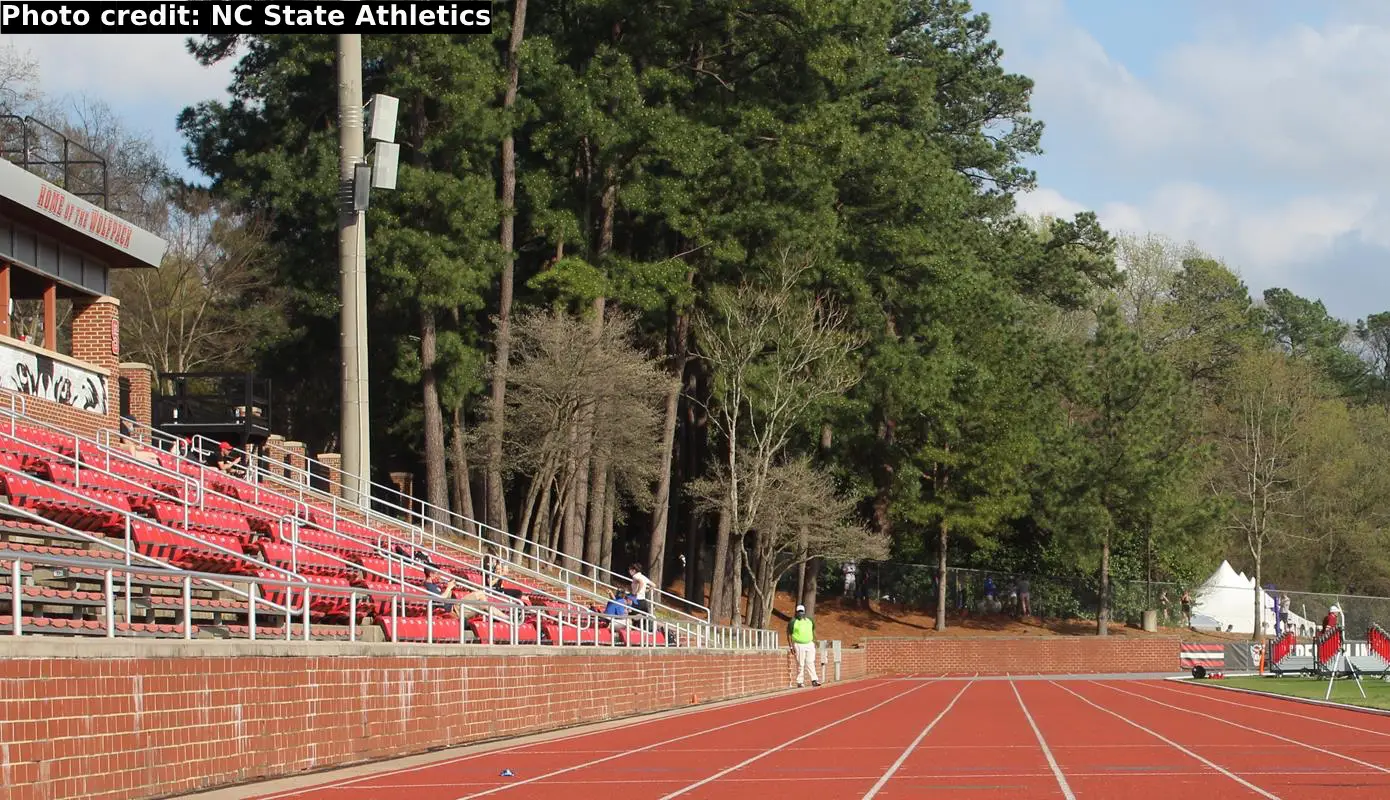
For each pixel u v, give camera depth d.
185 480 24.95
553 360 42.50
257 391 40.03
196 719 14.62
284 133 48.50
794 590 65.94
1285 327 125.62
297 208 46.69
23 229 30.00
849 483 59.69
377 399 51.38
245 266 53.53
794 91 50.25
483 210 42.44
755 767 17.69
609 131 44.31
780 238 47.97
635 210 47.22
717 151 46.97
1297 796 13.94
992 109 69.00
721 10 47.09
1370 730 23.48
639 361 44.94
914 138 54.56
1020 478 65.25
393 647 19.30
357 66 36.28
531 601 34.50
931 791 14.76
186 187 55.78
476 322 47.66
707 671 35.25
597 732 24.17
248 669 15.69
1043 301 73.81
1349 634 71.56
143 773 13.64
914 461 62.00
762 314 47.62
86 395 31.75
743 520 48.69
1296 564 80.06
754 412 49.47
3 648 11.68
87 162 34.19
